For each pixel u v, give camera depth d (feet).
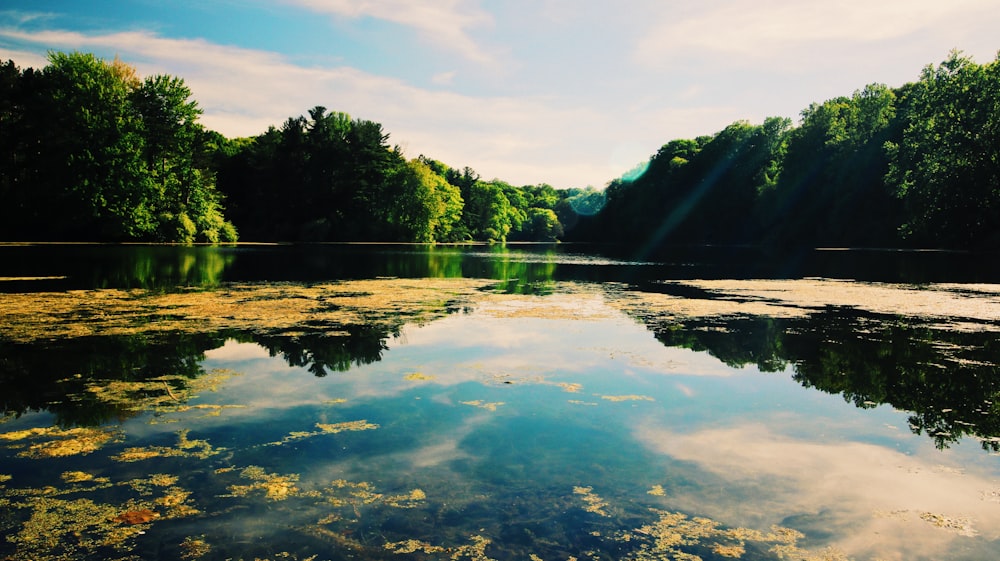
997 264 95.86
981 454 15.87
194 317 37.40
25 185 143.64
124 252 111.24
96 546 11.10
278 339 30.71
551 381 23.16
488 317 38.93
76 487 13.57
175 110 155.53
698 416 19.04
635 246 255.91
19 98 145.38
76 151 140.67
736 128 244.83
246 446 16.17
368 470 14.67
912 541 11.48
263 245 176.86
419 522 12.13
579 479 14.29
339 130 240.94
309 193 228.84
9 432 17.07
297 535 11.55
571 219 486.38
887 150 144.66
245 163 236.22
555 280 69.87
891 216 161.79
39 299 44.60
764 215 208.03
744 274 79.97
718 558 10.85
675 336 32.45
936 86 129.70
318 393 21.27
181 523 12.01
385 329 34.06
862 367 25.44
